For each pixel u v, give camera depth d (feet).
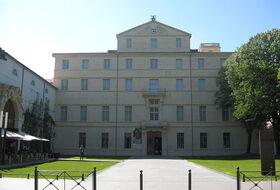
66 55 183.52
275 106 123.03
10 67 123.54
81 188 47.65
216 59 180.55
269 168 65.98
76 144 175.73
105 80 181.47
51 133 168.76
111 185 50.96
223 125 174.50
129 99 178.19
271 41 130.52
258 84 124.36
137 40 186.09
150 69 180.65
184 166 90.99
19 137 99.71
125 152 173.17
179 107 177.27
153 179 59.06
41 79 157.69
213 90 177.68
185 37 185.47
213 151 172.14
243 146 172.65
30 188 46.83
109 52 187.11
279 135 134.21
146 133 174.29
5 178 57.41
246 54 133.39
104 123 176.55
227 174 66.39
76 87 180.96
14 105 122.11
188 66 180.55
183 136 173.68
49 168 80.12
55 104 179.42
